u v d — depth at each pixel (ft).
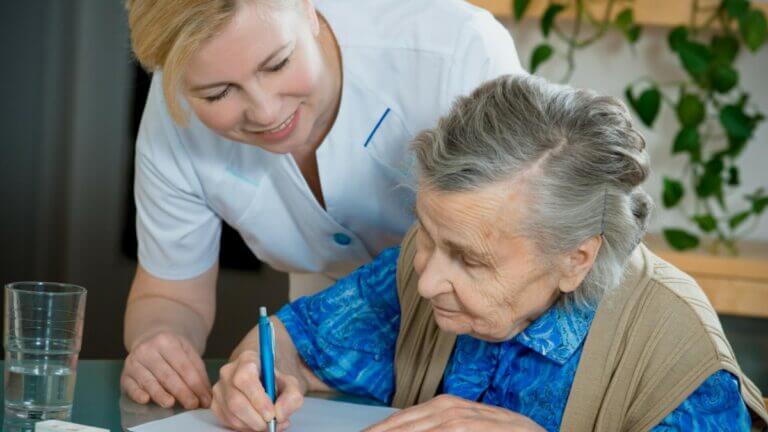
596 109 4.10
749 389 4.37
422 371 5.03
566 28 10.23
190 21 4.36
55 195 11.11
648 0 9.81
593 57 10.29
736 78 9.93
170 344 5.04
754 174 10.42
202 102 4.70
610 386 4.38
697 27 9.93
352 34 5.57
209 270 6.11
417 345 5.08
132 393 4.94
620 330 4.42
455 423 4.11
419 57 5.50
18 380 4.45
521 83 4.12
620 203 4.13
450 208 4.00
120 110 11.12
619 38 10.24
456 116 4.09
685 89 10.14
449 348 4.95
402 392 5.09
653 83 10.25
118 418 4.63
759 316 9.48
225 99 4.67
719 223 10.50
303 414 4.71
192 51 4.42
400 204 5.80
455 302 4.27
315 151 5.69
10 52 10.78
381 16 5.62
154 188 5.80
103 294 11.32
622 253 4.25
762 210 10.07
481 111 4.04
